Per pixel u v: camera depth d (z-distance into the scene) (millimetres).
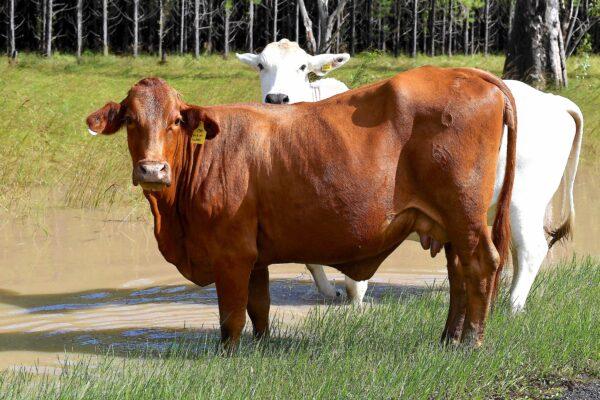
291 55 12078
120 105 7863
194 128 7902
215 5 79062
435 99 7988
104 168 16953
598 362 8117
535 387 7625
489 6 78625
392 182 8023
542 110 9797
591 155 20656
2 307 10133
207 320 9852
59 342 8891
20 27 76625
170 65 52875
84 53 62031
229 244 8070
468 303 8258
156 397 6734
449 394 7344
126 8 77188
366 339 8555
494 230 8492
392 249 8469
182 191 8141
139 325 9586
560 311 9219
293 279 12000
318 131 8102
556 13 31672
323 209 8016
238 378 7258
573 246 13398
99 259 12305
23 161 17484
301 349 7965
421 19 78312
